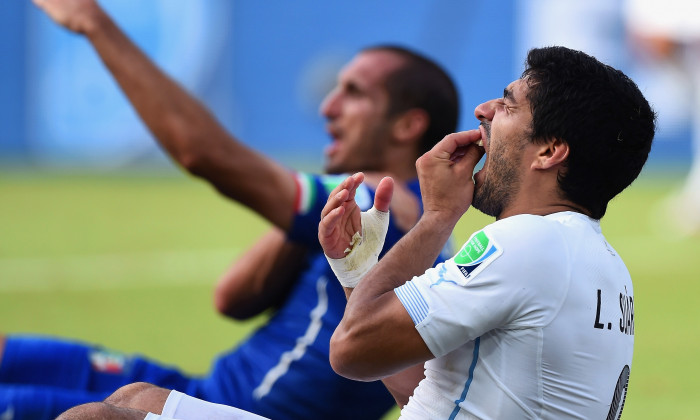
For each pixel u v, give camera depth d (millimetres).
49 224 38281
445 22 51188
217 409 8195
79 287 27312
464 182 7871
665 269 29844
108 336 21656
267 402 11203
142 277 28844
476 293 7133
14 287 27266
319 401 11070
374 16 52125
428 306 7180
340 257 8070
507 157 7609
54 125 52438
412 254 7719
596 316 7262
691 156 52500
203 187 49500
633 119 7445
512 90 7668
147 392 8281
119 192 47312
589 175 7473
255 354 11523
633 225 38344
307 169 48812
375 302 7414
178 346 20938
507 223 7316
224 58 52312
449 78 12680
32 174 51719
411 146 12430
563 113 7348
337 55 52656
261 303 13164
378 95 12344
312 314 11242
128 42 11516
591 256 7352
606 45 48844
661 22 39812
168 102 11195
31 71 51906
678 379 18203
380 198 8078
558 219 7426
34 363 11625
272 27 52938
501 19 50625
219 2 51750
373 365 7387
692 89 41031
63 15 11508
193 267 30453
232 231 37375
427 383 7660
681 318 23359
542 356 7152
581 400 7254
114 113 52625
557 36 49531
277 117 53531
